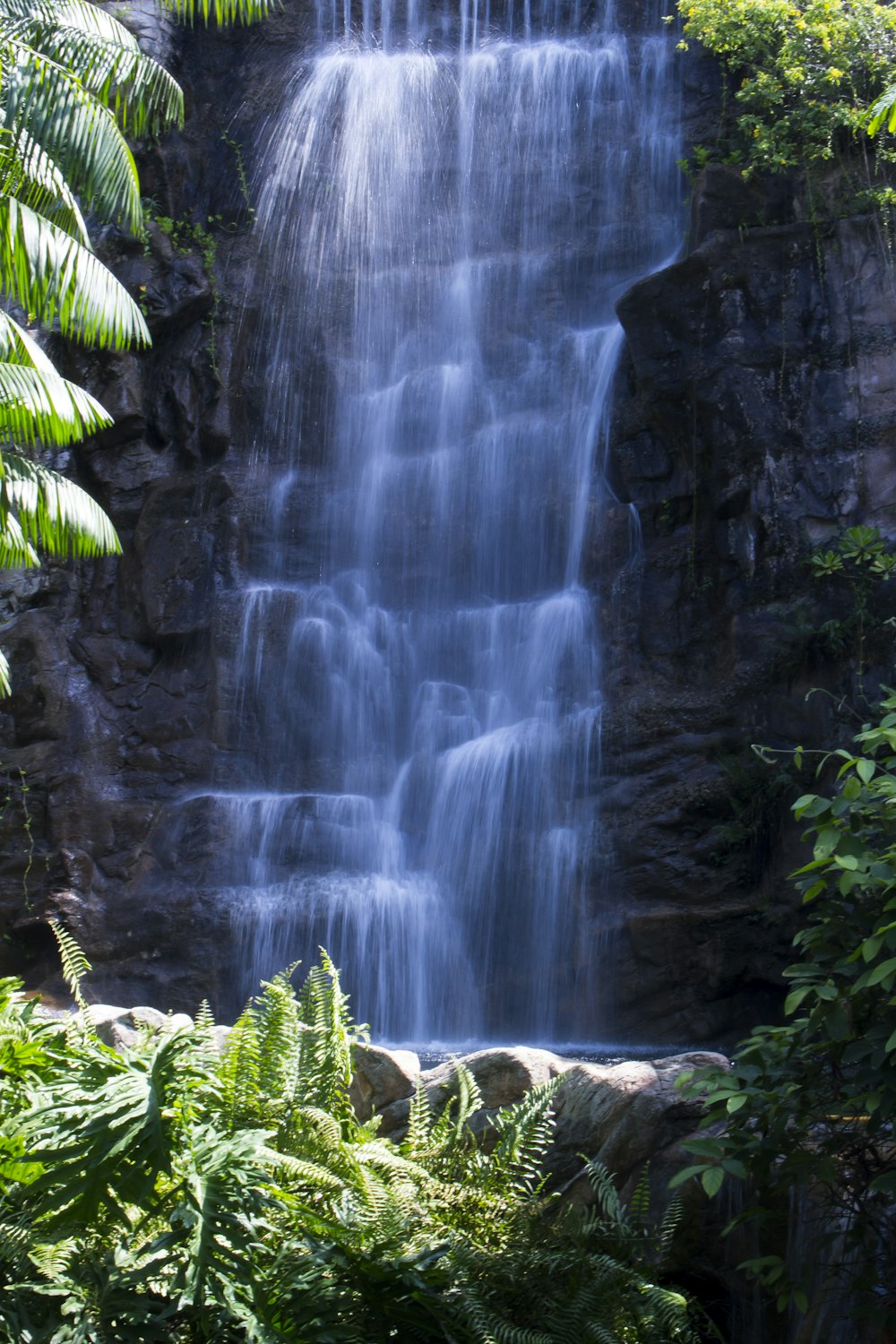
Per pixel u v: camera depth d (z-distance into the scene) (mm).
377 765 15523
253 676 15906
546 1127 4531
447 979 13734
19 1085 4473
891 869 3980
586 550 15734
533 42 20297
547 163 18922
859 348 14031
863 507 13547
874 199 14359
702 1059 4738
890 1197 4242
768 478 13953
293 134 19469
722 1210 4512
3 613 16984
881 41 15008
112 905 14531
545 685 15133
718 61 18188
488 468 16859
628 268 17922
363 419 17984
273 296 18438
